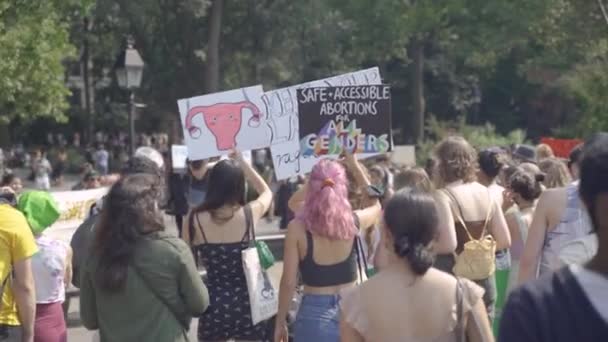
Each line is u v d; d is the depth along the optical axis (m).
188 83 49.12
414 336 4.33
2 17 22.03
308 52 48.31
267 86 48.56
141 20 46.41
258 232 23.77
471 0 41.53
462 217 7.34
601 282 2.88
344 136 8.71
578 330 2.84
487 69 56.00
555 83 48.16
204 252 6.88
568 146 21.88
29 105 24.52
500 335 2.93
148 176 5.68
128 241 5.47
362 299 4.40
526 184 8.40
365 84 8.80
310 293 6.33
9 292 6.46
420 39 46.84
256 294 6.83
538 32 35.50
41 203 6.83
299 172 8.88
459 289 4.37
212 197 6.81
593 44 29.00
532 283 2.94
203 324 6.91
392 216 4.38
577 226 6.26
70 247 8.04
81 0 25.27
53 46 23.97
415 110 49.12
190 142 9.21
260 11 47.12
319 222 6.20
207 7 47.81
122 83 22.36
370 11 44.16
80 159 51.22
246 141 9.17
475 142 38.66
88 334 12.12
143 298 5.50
